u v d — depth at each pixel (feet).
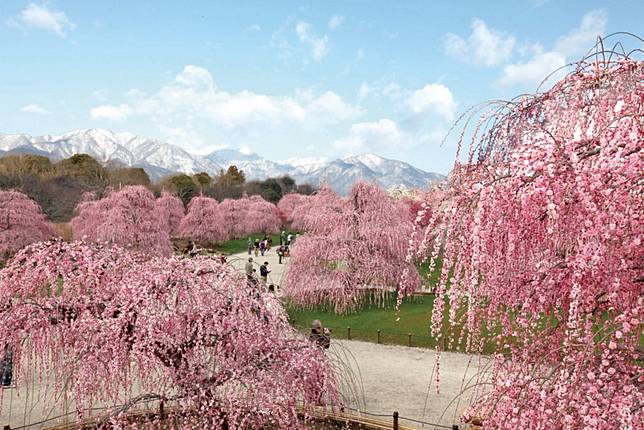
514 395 16.12
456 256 16.87
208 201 171.32
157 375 26.50
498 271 16.29
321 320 71.20
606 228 13.08
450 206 16.44
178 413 26.16
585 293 14.85
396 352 56.49
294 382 25.50
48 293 27.99
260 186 343.87
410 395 42.91
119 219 113.70
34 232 117.70
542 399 14.42
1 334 26.04
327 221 81.10
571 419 13.33
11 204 116.16
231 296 27.32
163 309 25.85
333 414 35.50
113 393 26.30
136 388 36.78
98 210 121.39
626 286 14.98
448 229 16.34
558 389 14.43
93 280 27.78
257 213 193.06
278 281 103.35
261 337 26.68
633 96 14.62
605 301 16.46
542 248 15.96
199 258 29.50
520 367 17.11
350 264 76.23
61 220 175.52
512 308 17.17
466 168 17.30
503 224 15.48
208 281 27.35
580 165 13.75
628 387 13.64
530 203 14.46
